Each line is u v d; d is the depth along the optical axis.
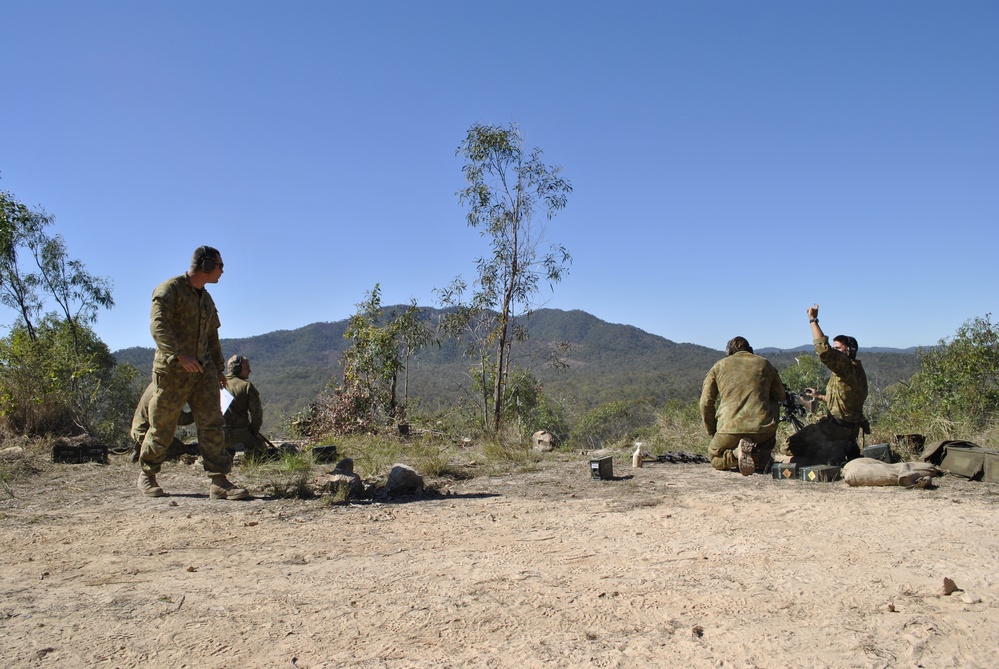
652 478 7.88
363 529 5.55
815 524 5.48
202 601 3.94
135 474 8.16
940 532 5.19
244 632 3.50
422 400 18.23
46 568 4.59
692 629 3.46
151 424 6.82
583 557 4.72
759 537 5.12
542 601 3.88
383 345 17.19
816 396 8.65
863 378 8.31
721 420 8.27
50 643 3.38
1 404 11.86
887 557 4.59
